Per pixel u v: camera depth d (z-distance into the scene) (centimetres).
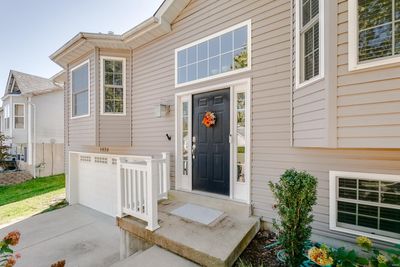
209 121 397
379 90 191
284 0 324
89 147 662
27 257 388
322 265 202
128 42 520
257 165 344
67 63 654
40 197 810
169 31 475
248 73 356
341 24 208
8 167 1273
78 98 620
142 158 500
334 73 211
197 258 233
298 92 284
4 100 1325
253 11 354
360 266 222
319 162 290
